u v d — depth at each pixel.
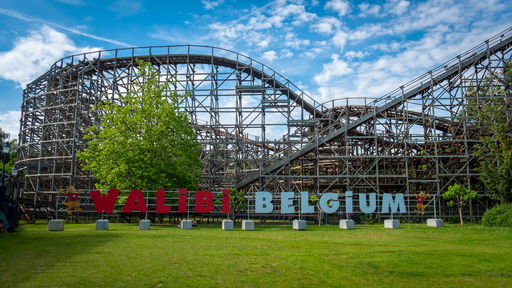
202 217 40.75
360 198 32.72
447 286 9.91
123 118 33.81
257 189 44.16
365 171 40.59
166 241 18.95
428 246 17.59
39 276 10.63
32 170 46.44
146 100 35.22
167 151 34.50
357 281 10.38
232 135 45.44
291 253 15.12
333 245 17.83
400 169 44.41
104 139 35.62
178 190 33.44
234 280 10.34
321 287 9.70
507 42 40.12
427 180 38.97
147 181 33.34
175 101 36.59
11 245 16.97
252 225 27.14
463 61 41.09
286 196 32.56
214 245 17.55
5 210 23.14
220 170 48.59
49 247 16.39
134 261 13.03
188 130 36.28
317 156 40.59
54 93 46.69
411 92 41.44
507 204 30.73
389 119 41.53
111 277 10.52
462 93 40.59
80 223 34.91
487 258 14.10
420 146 43.16
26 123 47.59
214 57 45.88
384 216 38.38
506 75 41.91
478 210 39.62
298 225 27.28
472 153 40.34
